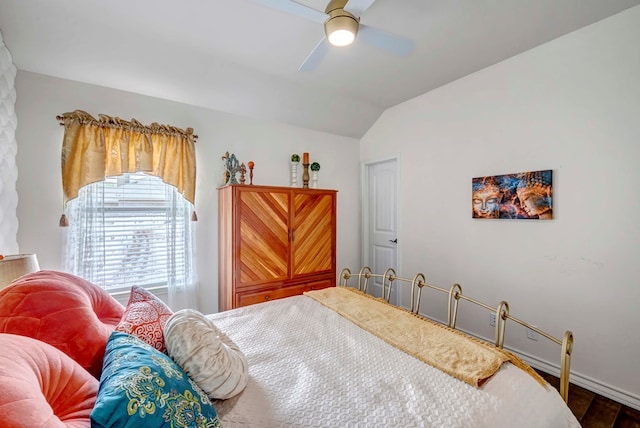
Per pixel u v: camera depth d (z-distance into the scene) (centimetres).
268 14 189
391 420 92
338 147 390
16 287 98
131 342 94
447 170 298
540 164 229
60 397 69
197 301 281
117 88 247
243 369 110
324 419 93
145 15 189
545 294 228
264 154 328
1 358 60
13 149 205
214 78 261
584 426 172
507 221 251
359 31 160
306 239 305
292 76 275
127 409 65
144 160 249
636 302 187
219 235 295
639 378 186
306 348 141
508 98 248
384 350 138
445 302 301
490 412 96
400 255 349
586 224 207
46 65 216
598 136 201
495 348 135
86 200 230
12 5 176
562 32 212
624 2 182
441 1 179
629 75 188
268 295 279
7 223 197
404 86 301
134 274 255
